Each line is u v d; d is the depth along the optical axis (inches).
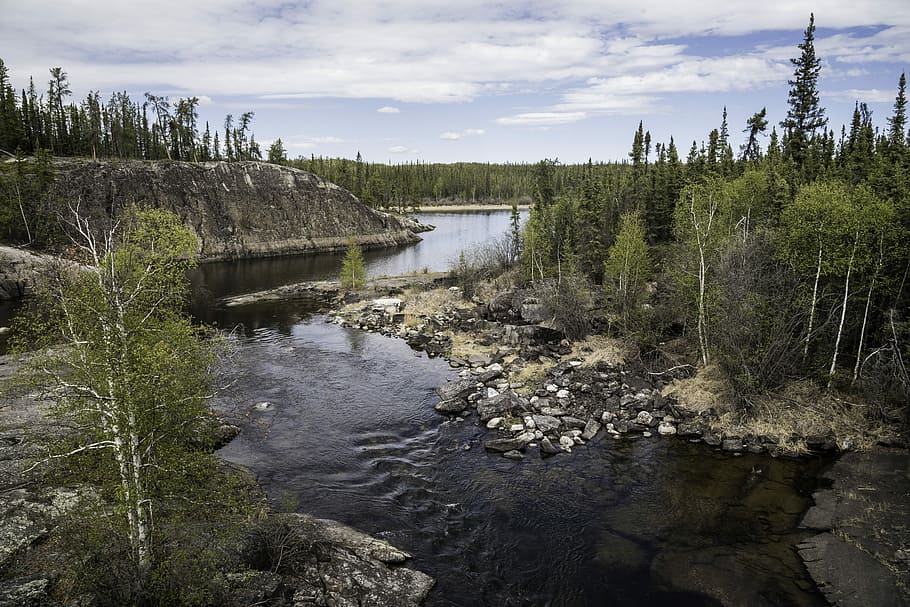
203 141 5492.1
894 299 1138.7
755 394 1129.4
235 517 654.5
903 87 1993.1
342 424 1160.8
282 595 606.5
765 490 892.6
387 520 819.4
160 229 590.9
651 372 1343.5
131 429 519.2
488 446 1052.5
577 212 2394.2
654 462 1000.2
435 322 2042.3
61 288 538.9
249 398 1294.3
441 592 668.1
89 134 4677.7
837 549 723.4
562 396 1269.7
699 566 709.9
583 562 725.3
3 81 4212.6
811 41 2091.5
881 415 1062.4
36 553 614.9
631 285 1707.7
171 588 522.9
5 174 3115.2
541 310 1829.5
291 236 4771.2
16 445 852.6
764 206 1641.2
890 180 1317.7
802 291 1199.6
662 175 2506.2
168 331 563.2
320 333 1963.6
